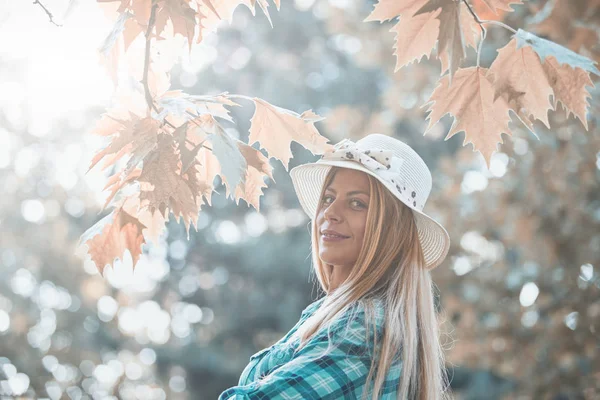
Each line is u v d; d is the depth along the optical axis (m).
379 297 2.27
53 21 2.00
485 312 7.48
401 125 14.79
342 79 17.86
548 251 7.06
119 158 1.98
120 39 1.94
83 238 2.03
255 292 16.98
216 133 1.86
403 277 2.32
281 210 17.78
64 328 11.34
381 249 2.31
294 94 17.62
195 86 17.89
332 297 2.29
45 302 11.55
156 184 1.84
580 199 7.06
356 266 2.30
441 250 2.52
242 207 18.08
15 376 10.42
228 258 17.59
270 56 18.52
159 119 1.89
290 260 16.58
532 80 1.97
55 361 11.02
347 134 9.70
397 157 2.46
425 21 1.90
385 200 2.34
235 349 17.03
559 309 6.93
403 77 8.63
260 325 17.11
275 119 2.10
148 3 1.85
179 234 18.36
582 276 7.02
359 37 9.42
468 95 2.01
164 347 16.47
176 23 1.84
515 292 7.37
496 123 2.04
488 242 7.98
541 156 7.04
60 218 11.94
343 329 2.13
